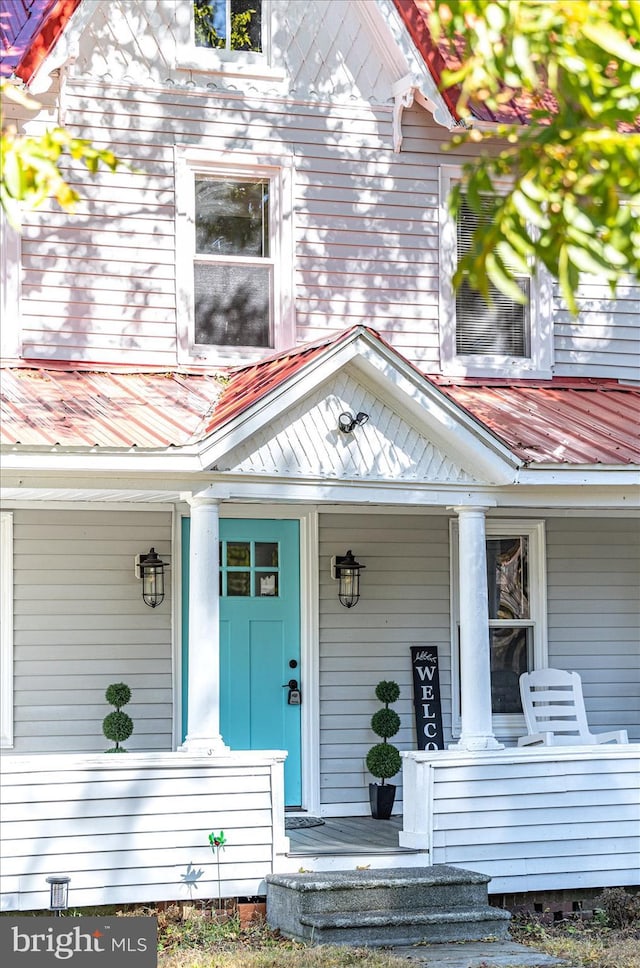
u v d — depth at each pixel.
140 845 9.75
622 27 5.65
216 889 9.91
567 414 12.34
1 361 11.53
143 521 12.12
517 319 13.50
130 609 12.02
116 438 9.77
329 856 10.24
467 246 13.28
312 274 12.67
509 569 13.51
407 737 12.82
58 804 9.59
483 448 10.72
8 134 5.91
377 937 9.43
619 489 11.36
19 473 9.81
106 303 11.95
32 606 11.76
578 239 5.06
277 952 9.05
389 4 12.66
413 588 13.01
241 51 12.61
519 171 5.42
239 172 12.55
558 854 10.84
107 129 12.04
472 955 9.08
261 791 10.11
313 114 12.77
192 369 12.13
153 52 12.25
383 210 12.98
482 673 10.91
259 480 10.28
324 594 12.70
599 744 12.43
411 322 12.99
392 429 10.74
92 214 11.95
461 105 5.34
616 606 13.72
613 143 5.11
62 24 11.23
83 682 11.83
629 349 13.90
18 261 11.67
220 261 12.42
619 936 10.09
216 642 10.13
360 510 12.75
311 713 12.50
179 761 9.90
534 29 5.23
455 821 10.56
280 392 10.08
